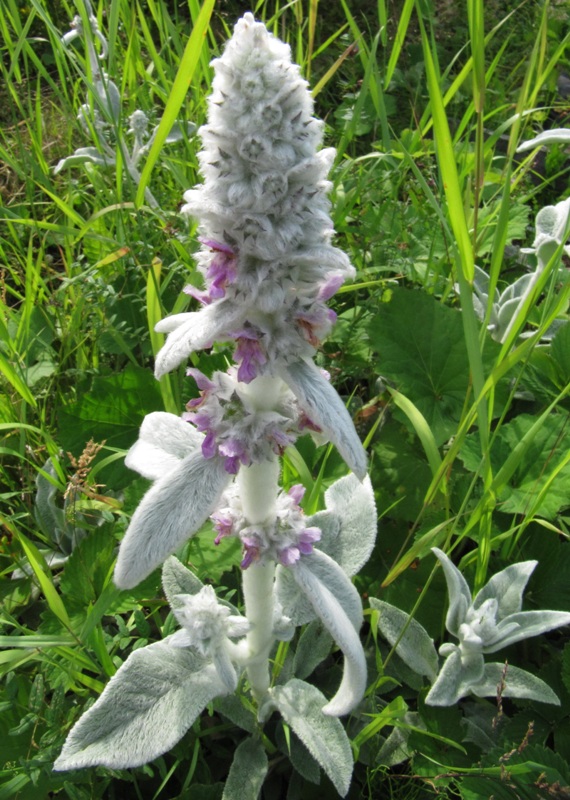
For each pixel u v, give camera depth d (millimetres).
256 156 190
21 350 428
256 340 215
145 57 674
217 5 742
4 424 346
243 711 334
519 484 391
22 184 573
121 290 462
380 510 406
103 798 330
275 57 187
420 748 320
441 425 429
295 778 341
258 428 228
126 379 437
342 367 468
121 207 427
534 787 291
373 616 316
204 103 499
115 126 441
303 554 270
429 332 446
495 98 684
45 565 344
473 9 300
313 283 219
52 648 303
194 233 433
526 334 466
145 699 281
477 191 342
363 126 628
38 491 406
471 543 407
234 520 268
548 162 646
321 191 202
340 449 214
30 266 418
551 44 776
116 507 381
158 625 361
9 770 283
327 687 366
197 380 235
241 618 288
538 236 436
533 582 385
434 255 504
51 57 726
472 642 323
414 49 758
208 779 332
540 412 436
